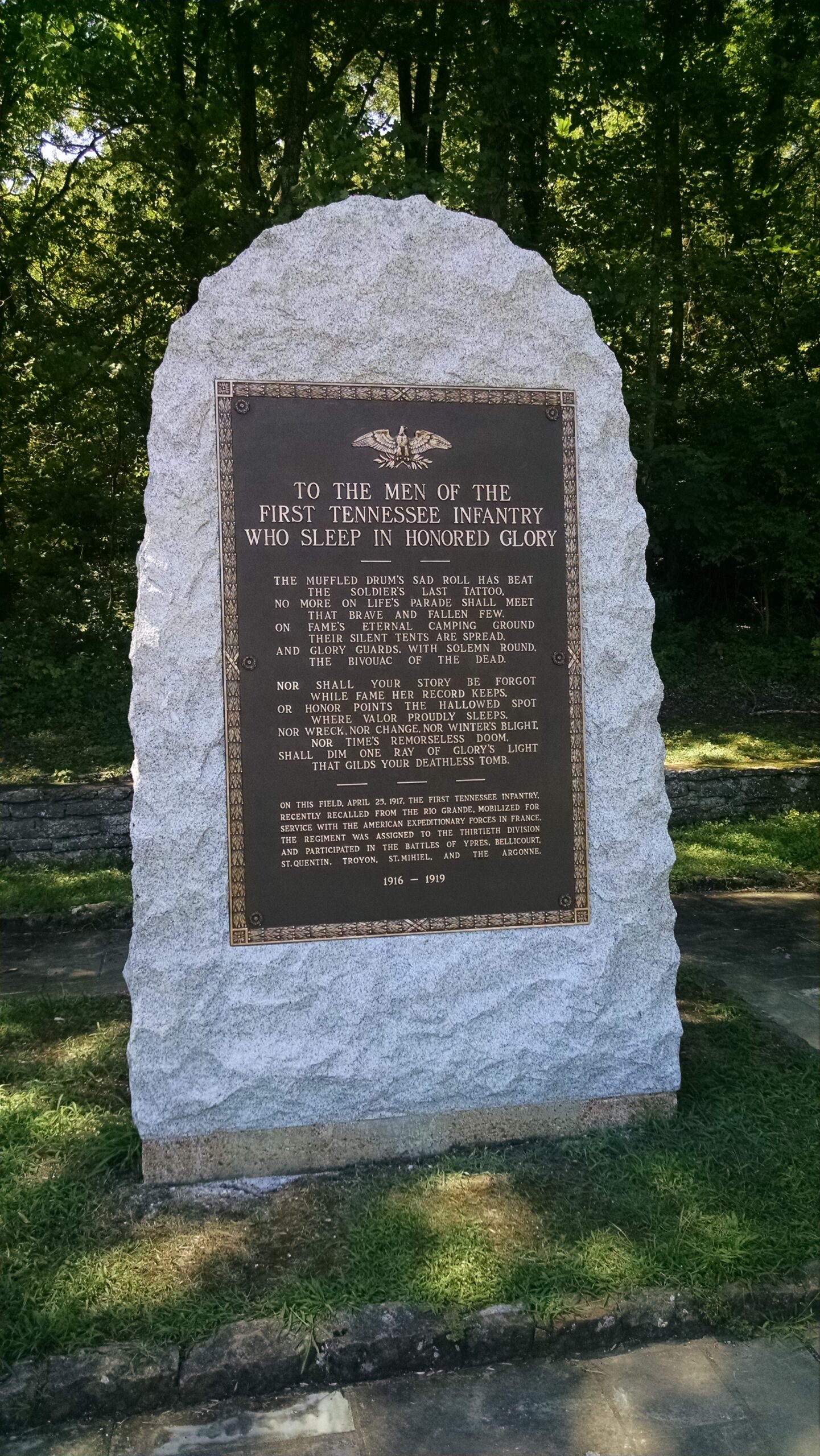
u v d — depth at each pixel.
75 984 3.19
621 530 2.21
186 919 2.03
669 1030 2.21
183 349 2.04
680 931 3.74
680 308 7.52
